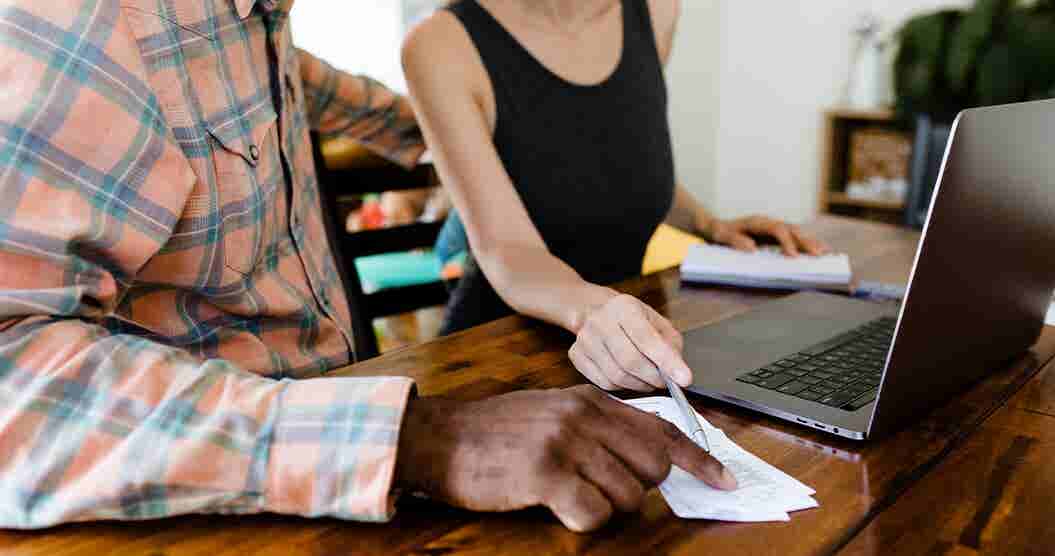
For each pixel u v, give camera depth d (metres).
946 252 0.71
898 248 1.57
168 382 0.66
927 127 3.42
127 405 0.64
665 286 1.34
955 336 0.80
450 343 1.07
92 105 0.73
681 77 4.11
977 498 0.67
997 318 0.87
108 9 0.76
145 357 0.67
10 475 0.63
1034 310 0.95
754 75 4.22
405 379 0.67
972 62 3.25
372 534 0.63
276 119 1.06
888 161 3.70
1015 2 3.23
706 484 0.69
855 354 0.97
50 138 0.70
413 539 0.62
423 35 1.46
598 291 1.11
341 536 0.63
